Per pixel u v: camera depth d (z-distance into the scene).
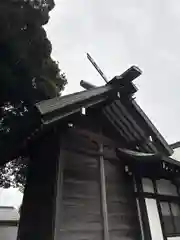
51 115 4.27
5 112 6.71
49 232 3.83
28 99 6.82
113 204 4.94
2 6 5.44
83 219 4.21
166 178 6.32
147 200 5.40
